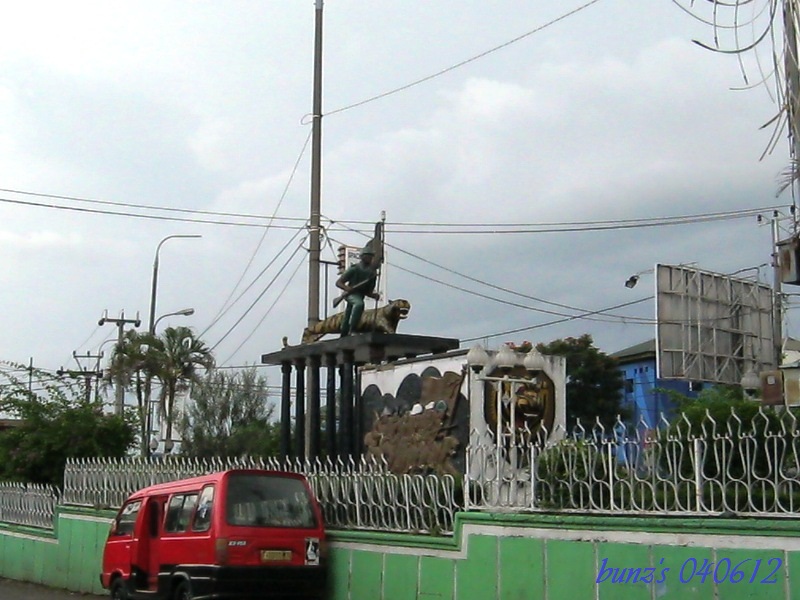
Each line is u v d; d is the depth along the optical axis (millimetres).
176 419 37812
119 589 14109
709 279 28375
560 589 9711
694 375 27438
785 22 7668
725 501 8539
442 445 14508
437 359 15227
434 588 11148
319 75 20266
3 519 21797
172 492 13133
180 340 35500
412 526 11742
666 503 8992
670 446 9078
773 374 10914
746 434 8617
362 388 16812
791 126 7805
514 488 10562
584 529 9578
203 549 11945
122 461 18156
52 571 19188
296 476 12664
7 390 23906
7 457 23094
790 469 8320
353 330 17000
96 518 17891
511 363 13312
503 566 10344
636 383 40531
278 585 11977
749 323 28938
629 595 9094
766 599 8133
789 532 8086
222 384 39125
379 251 17219
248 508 12047
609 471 9570
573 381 37750
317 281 19312
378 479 12328
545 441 11930
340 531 12656
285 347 17969
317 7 20516
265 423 39250
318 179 19844
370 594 12023
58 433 23000
